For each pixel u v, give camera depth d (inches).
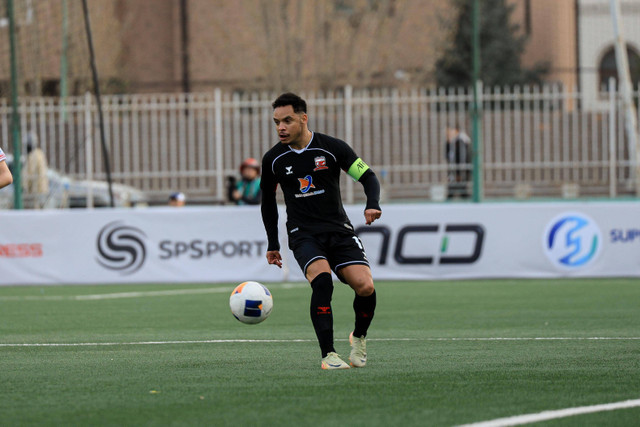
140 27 4352.9
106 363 971.9
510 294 1761.8
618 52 2856.8
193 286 2015.3
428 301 1665.8
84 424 665.0
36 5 3307.1
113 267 2082.9
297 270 2062.0
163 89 4308.6
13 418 686.5
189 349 1093.1
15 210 2341.3
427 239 2034.9
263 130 2765.7
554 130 2751.0
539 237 2025.1
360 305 909.8
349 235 916.0
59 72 3368.6
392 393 773.9
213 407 719.7
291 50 4001.0
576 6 4950.8
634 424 655.8
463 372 887.7
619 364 938.7
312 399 749.9
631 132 2709.2
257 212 2054.6
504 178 2906.0
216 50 4175.7
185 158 2773.1
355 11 4030.5
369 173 904.9
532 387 802.2
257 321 954.1
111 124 2910.9
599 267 2025.1
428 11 4074.8
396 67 4042.8
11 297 1845.5
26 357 1029.2
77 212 2094.0
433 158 2775.6
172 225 2071.9
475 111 2354.8
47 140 2795.3
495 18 4564.5
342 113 2787.9
